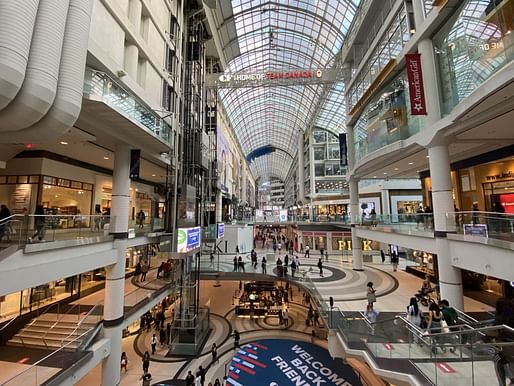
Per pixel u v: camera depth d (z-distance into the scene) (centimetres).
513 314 658
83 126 866
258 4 2561
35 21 547
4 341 918
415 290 1571
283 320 1950
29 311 1058
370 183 3369
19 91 520
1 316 962
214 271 2041
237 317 2048
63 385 729
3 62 460
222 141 3328
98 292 1456
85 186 1451
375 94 1528
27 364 810
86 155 1298
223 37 2659
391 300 1396
